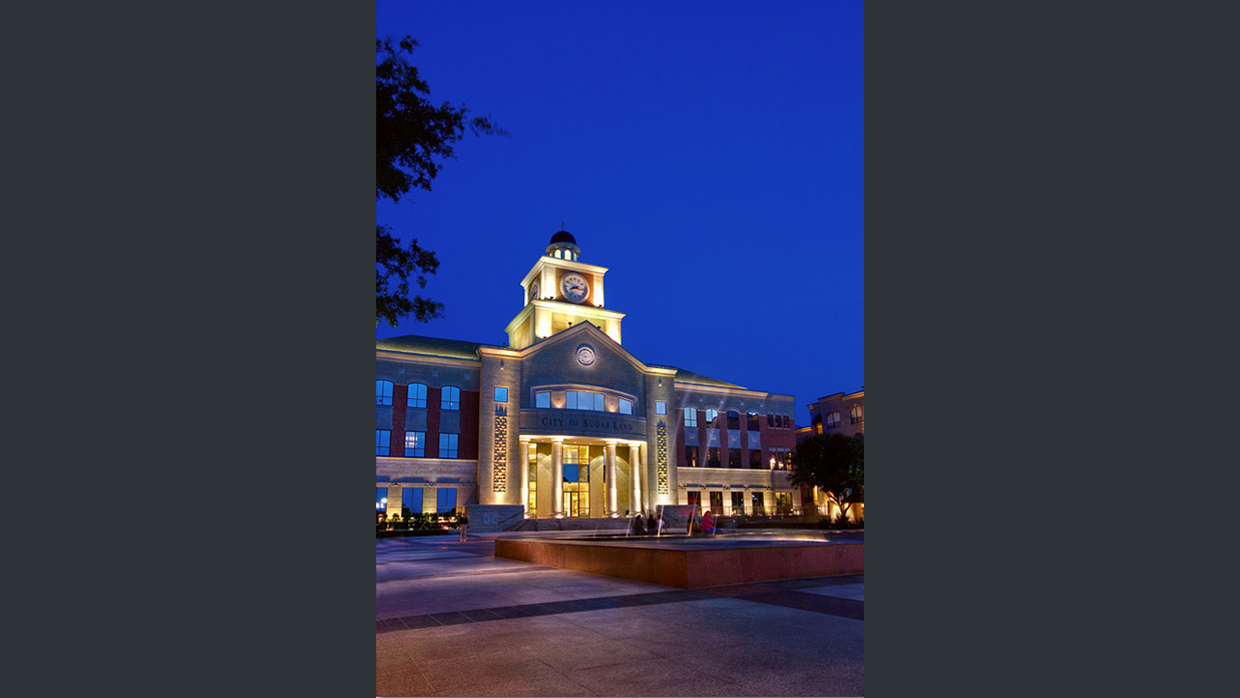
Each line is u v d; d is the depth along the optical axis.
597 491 57.28
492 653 7.52
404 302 11.11
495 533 44.22
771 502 62.28
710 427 61.38
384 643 8.07
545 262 60.62
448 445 49.62
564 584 13.67
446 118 9.90
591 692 6.08
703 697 5.93
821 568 14.56
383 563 19.62
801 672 6.66
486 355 51.56
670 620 9.41
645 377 58.53
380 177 9.69
